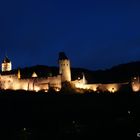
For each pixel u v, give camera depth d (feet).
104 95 500.33
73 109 439.63
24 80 552.00
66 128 343.26
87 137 297.33
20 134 327.06
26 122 392.06
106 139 283.59
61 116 414.00
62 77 552.41
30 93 508.53
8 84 556.10
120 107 438.40
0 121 394.11
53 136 313.73
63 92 518.78
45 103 466.29
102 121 357.00
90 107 446.19
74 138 300.81
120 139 275.39
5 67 631.56
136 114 377.50
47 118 406.62
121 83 536.83
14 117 411.13
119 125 313.32
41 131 338.34
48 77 549.95
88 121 376.68
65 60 560.20
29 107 448.65
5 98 477.36
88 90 540.93
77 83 554.87
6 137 322.34
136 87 538.06
